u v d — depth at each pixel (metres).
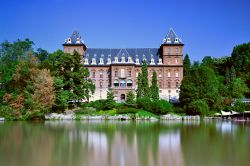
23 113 79.50
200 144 34.22
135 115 89.31
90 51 137.12
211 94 99.31
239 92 122.19
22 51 113.62
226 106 101.75
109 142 35.78
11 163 24.50
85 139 38.34
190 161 25.23
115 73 127.31
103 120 83.69
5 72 88.69
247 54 151.75
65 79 90.88
